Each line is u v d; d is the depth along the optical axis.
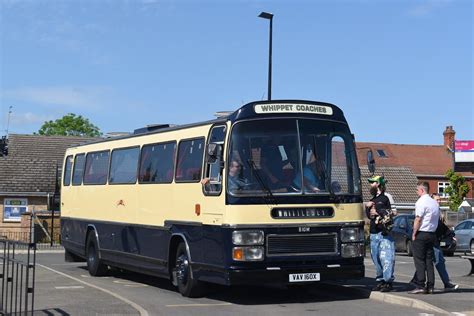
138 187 15.66
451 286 13.49
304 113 12.64
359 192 12.66
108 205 17.34
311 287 14.46
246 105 12.36
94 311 11.45
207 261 12.49
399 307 11.95
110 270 18.45
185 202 13.45
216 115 13.29
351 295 13.61
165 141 14.70
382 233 13.20
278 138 12.35
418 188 13.05
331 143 12.69
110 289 15.20
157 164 14.93
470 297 12.50
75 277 17.89
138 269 15.60
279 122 12.45
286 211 12.00
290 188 12.12
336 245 12.27
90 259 18.48
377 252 13.27
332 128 12.77
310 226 12.09
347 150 12.78
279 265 11.86
